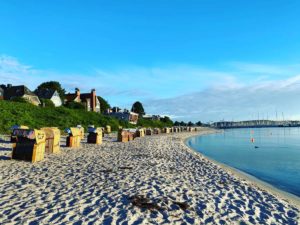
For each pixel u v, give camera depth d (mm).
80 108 68438
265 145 40125
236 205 8172
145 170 13016
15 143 14789
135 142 31688
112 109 107750
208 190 9766
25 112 43781
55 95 76562
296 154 27406
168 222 6539
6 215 6695
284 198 10094
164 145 29578
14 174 11266
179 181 10938
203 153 28016
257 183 12945
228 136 73875
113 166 13875
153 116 132375
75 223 6293
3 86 73375
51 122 44562
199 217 6961
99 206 7508
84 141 29734
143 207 7512
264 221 6961
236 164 20094
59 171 12172
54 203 7680
